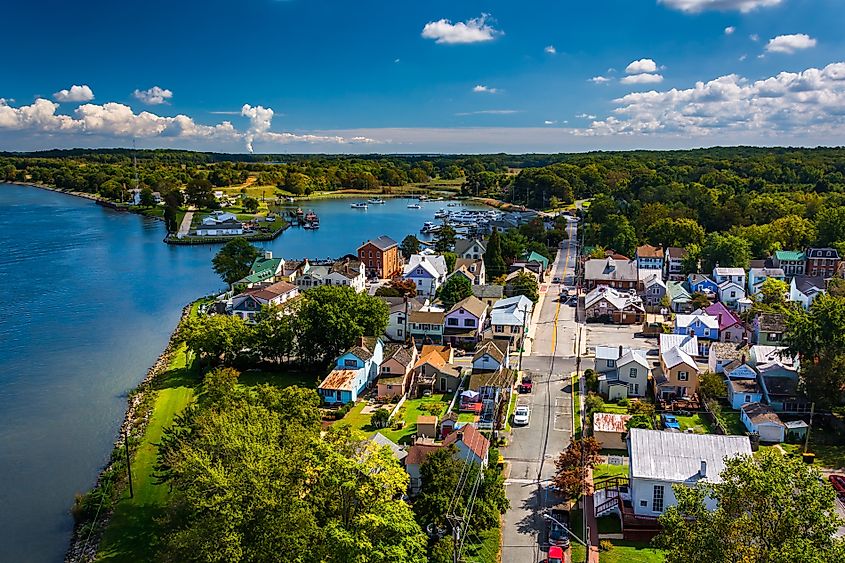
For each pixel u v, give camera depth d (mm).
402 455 53062
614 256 135500
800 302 101375
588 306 102812
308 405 53594
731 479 30344
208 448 40219
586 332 95812
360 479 38250
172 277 137000
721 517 27812
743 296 108000
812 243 131625
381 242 142625
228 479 35812
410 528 37219
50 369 82562
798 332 67375
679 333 90875
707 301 104938
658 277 114938
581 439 57438
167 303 115250
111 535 47938
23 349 90000
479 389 69375
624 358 71250
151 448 59812
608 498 48031
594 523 46281
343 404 69688
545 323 100562
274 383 77188
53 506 52656
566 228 198875
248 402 52906
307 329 79000
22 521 50656
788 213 153750
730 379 68938
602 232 157750
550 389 72875
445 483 43500
